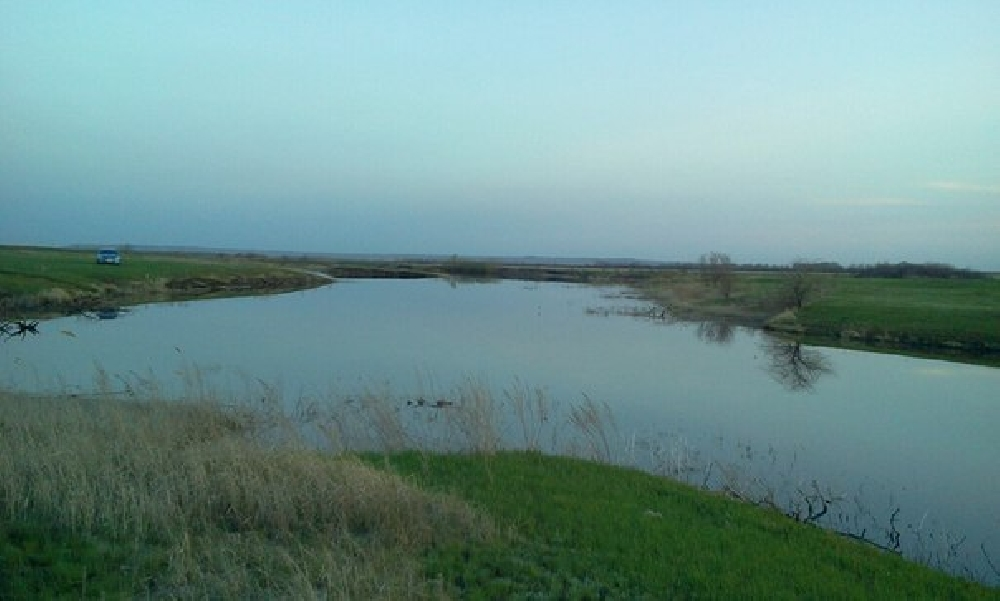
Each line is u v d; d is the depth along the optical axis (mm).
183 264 79938
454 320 47000
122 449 10477
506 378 26422
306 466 9906
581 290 83625
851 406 23875
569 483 11539
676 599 7469
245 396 17891
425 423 17625
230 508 8977
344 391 22250
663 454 16688
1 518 8180
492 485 11109
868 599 7742
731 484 13836
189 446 11008
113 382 21828
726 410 22453
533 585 7609
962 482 15555
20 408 12625
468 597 7203
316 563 7578
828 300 54375
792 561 8758
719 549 8977
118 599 6617
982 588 8688
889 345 40625
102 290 53406
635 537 9133
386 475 10156
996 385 28531
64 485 8703
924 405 24312
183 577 7113
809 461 16969
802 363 33281
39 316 41812
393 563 7809
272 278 80062
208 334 35906
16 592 6594
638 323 48781
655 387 25859
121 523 8422
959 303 51844
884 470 16406
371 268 116125
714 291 68188
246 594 6914
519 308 57594
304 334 37312
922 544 11867
